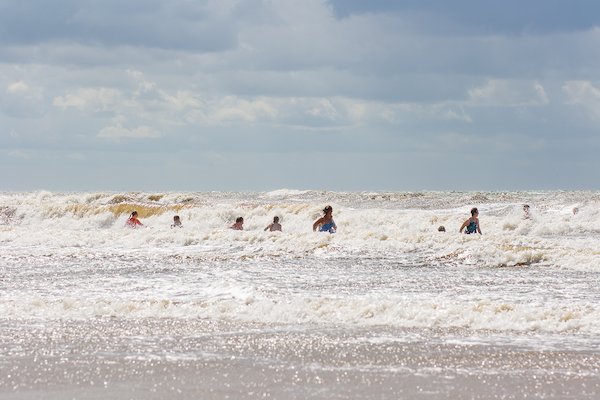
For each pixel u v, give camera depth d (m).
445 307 25.22
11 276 36.25
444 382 15.92
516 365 17.53
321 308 25.00
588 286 32.69
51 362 17.58
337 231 54.31
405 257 42.97
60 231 58.19
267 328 22.30
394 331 21.84
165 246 50.19
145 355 18.42
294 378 16.22
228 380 16.00
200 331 21.73
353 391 15.17
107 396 14.73
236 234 51.56
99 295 29.67
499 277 35.78
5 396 14.71
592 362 17.83
